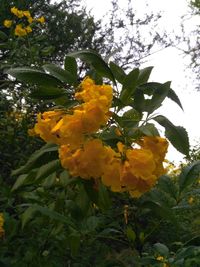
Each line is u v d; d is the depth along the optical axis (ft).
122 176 1.04
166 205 1.24
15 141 3.41
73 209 1.32
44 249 2.19
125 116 1.21
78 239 1.47
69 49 7.42
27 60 3.87
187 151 1.10
